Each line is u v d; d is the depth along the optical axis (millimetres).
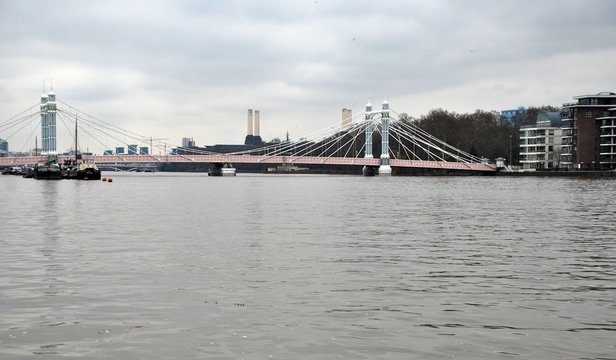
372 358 16906
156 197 93938
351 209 67438
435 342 18125
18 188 126875
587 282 26078
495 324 19844
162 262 30750
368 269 28875
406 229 46188
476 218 55844
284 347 17703
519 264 30375
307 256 32719
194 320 20203
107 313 21016
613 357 17000
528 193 104000
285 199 88250
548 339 18406
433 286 25188
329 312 21156
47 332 19031
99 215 59094
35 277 26906
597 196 93750
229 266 29625
